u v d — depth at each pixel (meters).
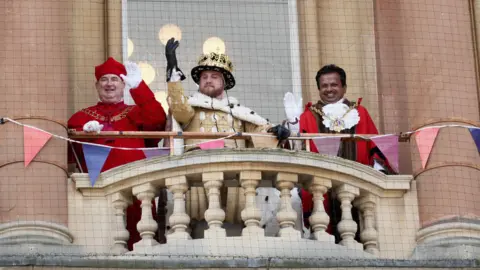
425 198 56.44
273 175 55.28
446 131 57.50
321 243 54.34
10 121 55.84
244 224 55.22
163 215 55.88
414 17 59.66
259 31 64.62
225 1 65.00
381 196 56.22
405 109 59.50
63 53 57.38
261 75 63.91
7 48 56.88
